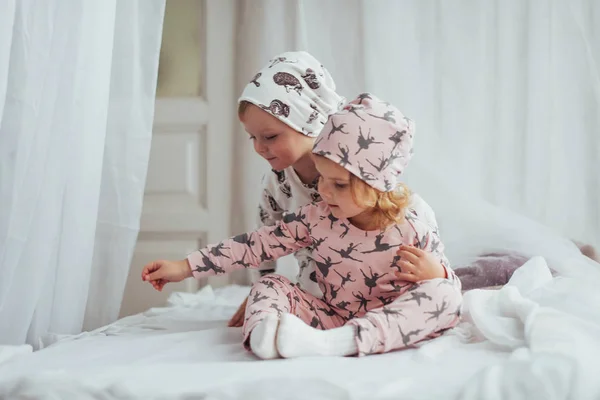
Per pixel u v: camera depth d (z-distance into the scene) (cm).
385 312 105
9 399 85
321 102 137
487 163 198
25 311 121
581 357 83
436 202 189
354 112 113
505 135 197
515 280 132
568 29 194
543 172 195
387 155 112
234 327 131
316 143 115
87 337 127
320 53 206
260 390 82
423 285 109
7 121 113
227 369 90
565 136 195
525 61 196
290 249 128
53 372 88
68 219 134
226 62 219
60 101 124
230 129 221
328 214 121
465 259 172
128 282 222
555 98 195
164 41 222
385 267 117
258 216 158
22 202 116
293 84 135
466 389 78
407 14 199
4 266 114
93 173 139
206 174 222
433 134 198
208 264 128
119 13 153
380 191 113
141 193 158
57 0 120
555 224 195
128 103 155
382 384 81
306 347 99
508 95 197
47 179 123
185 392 82
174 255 222
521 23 196
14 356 105
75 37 125
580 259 166
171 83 224
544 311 100
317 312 121
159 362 100
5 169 113
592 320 105
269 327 99
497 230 177
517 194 197
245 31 216
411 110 197
